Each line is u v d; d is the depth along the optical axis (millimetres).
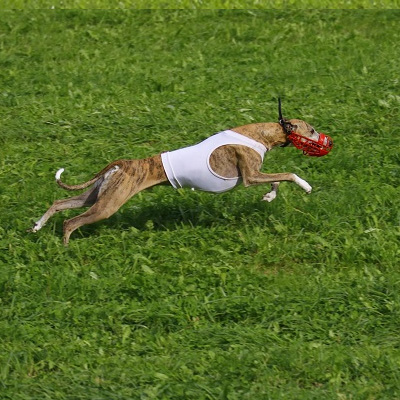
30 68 19094
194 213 12984
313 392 9445
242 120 16016
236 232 12547
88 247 12203
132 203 13250
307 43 20125
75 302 11141
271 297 11094
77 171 14438
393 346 10297
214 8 21891
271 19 21297
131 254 12078
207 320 10797
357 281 11438
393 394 9445
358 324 10625
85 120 16266
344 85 17562
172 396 9367
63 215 12984
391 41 20219
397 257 12055
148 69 18688
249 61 19156
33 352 10094
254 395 9383
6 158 14938
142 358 10086
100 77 18328
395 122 15961
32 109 16828
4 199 13508
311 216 12859
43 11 21641
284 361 9898
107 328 10680
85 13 21406
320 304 11000
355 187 13742
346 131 15656
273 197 12773
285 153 14758
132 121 16156
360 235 12586
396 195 13523
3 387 9539
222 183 11930
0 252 12094
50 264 11875
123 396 9336
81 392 9438
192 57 19391
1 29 20875
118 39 20453
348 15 21359
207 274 11609
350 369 9883
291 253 12180
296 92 17281
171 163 11797
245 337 10414
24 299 11117
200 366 9875
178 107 16734
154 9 21703
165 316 10742
